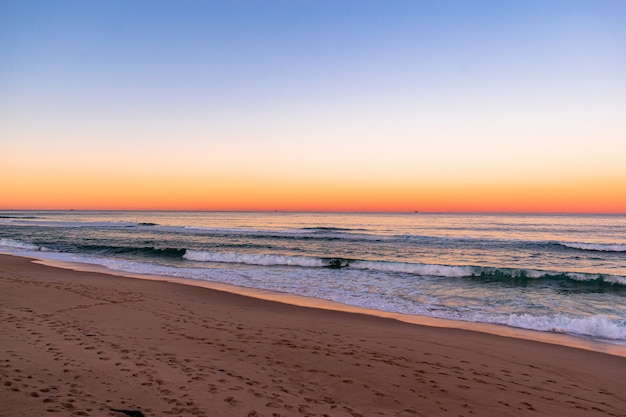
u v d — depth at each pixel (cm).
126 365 519
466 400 488
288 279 1573
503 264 2181
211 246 2894
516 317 1004
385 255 2511
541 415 458
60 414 359
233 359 588
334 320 941
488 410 461
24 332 659
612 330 884
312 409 422
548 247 3005
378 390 500
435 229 5641
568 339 851
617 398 536
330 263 1952
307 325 873
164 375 491
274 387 482
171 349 619
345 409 432
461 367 627
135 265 1909
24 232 4275
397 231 5053
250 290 1341
